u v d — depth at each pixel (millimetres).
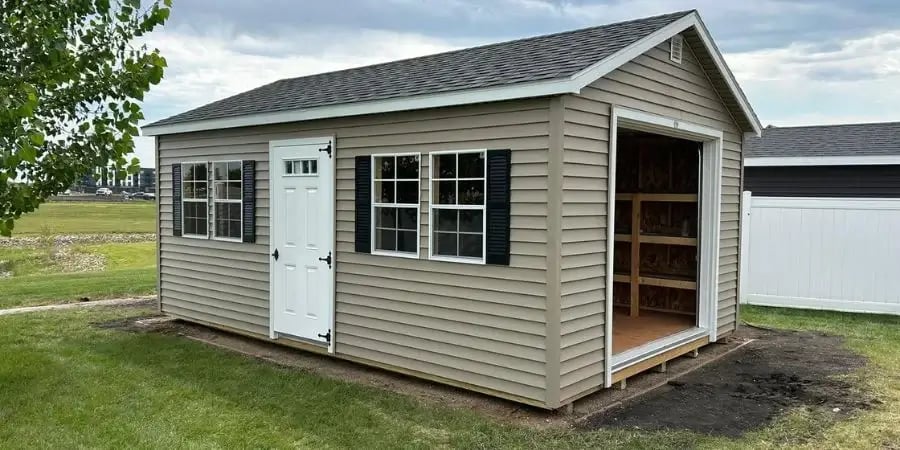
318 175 7199
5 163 4637
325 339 7195
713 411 5578
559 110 5148
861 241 9805
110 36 5801
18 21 5418
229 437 4883
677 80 6840
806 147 13273
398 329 6480
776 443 4824
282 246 7676
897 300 9586
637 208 8711
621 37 6203
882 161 12000
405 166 6383
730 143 8164
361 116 6715
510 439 4875
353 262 6883
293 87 9367
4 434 4906
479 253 5805
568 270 5344
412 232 6371
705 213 7898
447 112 5945
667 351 6887
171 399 5773
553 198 5191
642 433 5027
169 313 9445
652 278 8633
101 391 5977
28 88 4773
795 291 10312
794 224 10266
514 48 7371
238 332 8320
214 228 8625
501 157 5527
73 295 11625
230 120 8016
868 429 5102
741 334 8672
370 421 5242
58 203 44562
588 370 5664
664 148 9000
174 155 9227
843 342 8180
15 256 21781
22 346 7703
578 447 4738
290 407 5582
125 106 5855
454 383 6000
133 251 22938
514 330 5520
